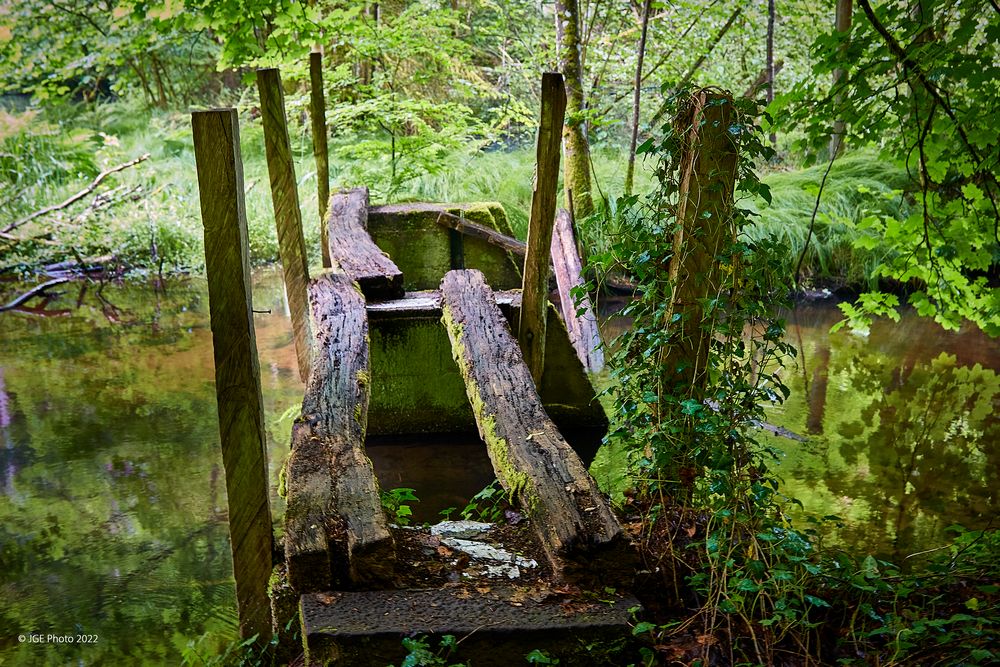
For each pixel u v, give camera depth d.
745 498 2.98
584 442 5.68
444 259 7.60
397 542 2.87
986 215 4.89
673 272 3.39
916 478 4.90
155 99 16.34
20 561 4.15
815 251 9.84
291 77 10.49
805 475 4.93
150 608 3.76
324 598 2.53
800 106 4.61
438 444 5.64
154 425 5.84
